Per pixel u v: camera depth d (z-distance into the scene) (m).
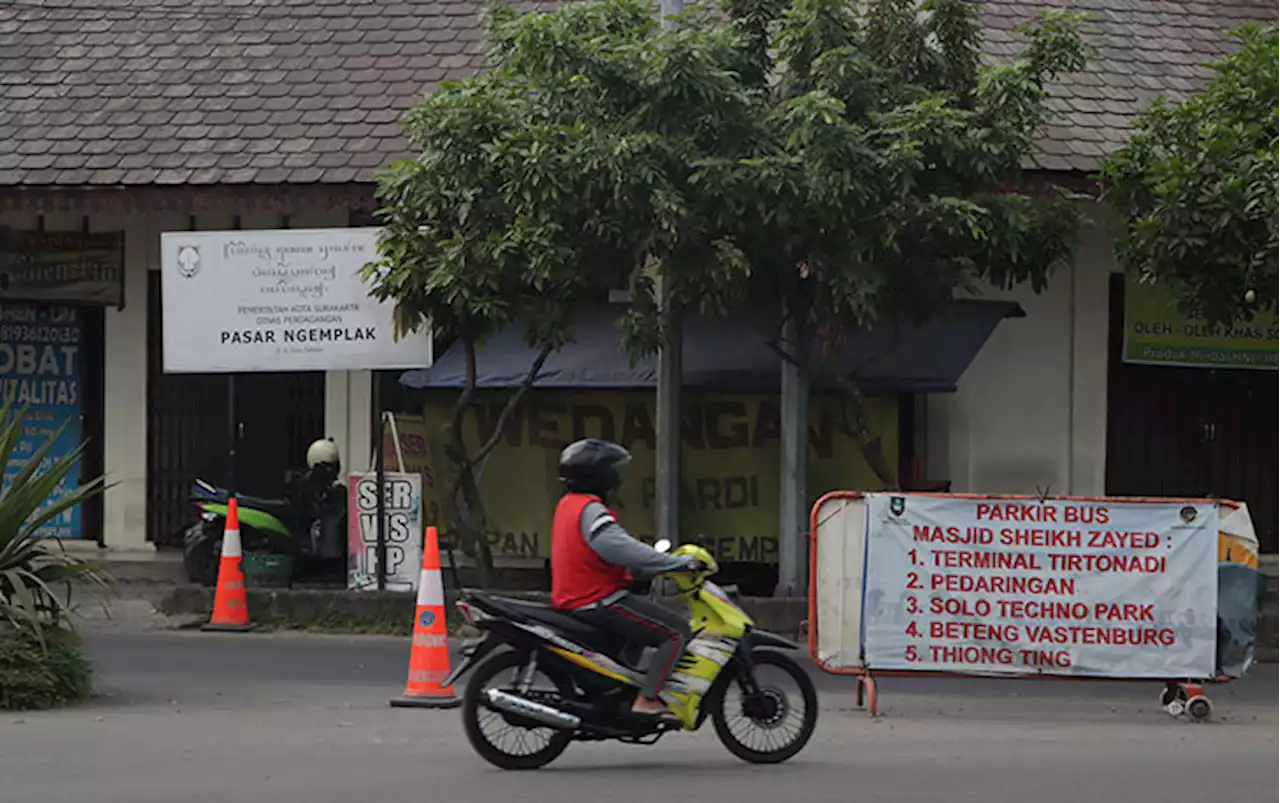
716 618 8.75
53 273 18.66
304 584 16.20
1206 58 18.73
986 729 10.41
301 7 19.28
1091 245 18.16
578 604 8.55
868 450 15.16
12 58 18.83
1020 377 18.02
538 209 13.75
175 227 18.53
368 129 17.59
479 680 8.53
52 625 10.84
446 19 18.97
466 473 15.34
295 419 18.67
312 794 7.83
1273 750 9.68
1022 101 14.21
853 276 13.74
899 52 14.65
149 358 18.69
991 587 10.86
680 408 15.78
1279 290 13.88
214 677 12.14
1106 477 18.44
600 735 8.56
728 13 15.01
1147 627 10.85
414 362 14.68
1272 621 14.91
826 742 9.79
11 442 10.69
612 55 13.70
